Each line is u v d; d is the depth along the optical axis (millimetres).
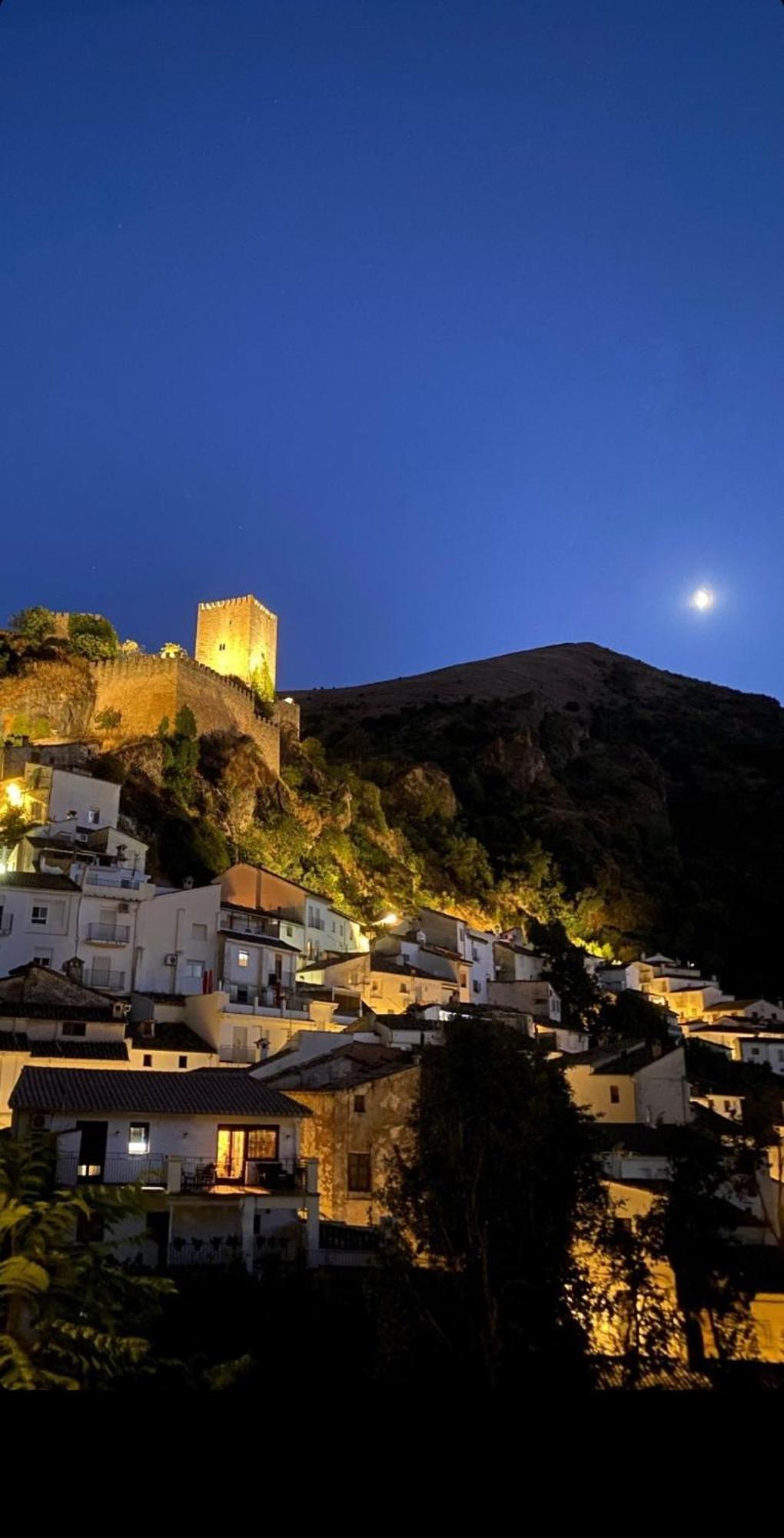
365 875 97250
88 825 67812
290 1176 33031
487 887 114750
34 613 89438
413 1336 20281
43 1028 44125
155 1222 30125
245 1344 25688
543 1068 24594
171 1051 48344
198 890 61719
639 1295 21156
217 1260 29688
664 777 172875
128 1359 12570
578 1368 17125
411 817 118812
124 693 87500
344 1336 26719
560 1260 21344
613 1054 52188
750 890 133875
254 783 90188
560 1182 22469
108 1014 46906
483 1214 21344
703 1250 20828
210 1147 33062
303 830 91875
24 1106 31281
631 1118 46938
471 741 158500
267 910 71500
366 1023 52188
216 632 112688
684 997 98875
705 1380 15992
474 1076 23406
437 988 70062
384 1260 21766
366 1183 35656
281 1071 41969
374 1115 36438
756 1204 31922
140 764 78750
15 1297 12516
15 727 80000
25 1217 13484
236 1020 52781
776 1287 25000
